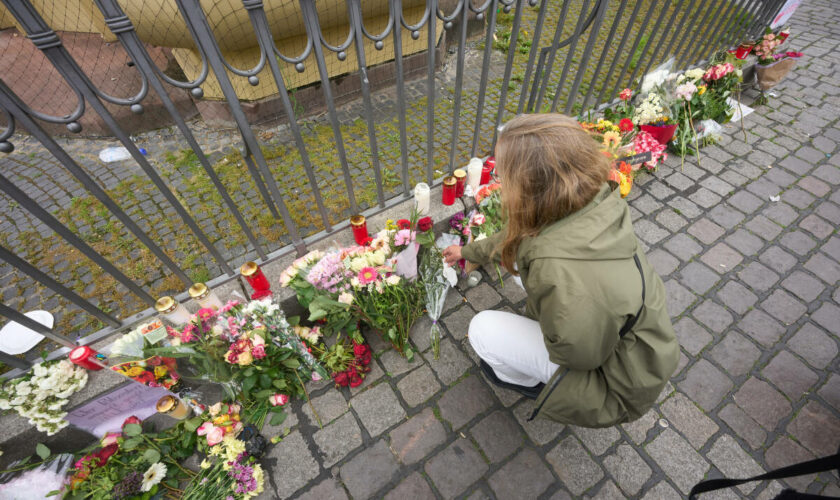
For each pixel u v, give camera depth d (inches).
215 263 101.0
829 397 77.4
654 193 118.5
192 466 72.7
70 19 127.1
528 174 43.9
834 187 116.9
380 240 77.5
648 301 50.1
